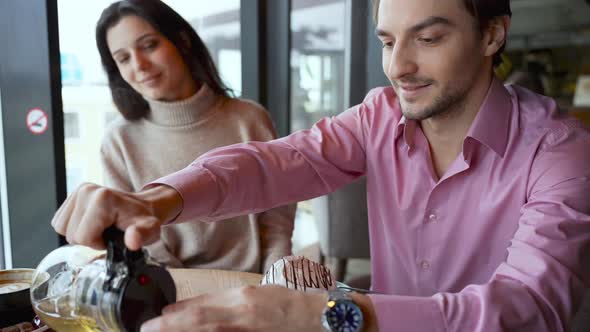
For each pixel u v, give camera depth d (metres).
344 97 2.50
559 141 0.81
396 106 1.05
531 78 2.88
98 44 1.39
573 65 3.33
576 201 0.72
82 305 0.55
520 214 0.86
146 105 1.48
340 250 2.16
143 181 1.47
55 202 1.49
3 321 0.75
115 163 1.49
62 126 1.48
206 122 1.45
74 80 1.64
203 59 1.46
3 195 1.49
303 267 0.77
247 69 2.37
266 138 1.49
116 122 1.51
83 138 1.77
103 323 0.54
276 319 0.56
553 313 0.63
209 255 1.47
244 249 1.46
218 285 1.00
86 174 1.81
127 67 1.37
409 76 0.80
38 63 1.42
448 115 0.90
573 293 0.66
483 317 0.60
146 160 1.48
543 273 0.65
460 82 0.80
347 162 1.08
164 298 0.57
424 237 1.00
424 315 0.60
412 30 0.77
